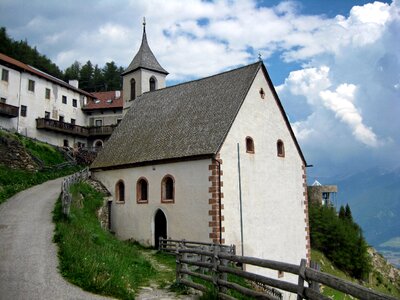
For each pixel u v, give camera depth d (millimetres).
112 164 30484
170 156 26000
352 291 6816
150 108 33219
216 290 11531
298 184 29156
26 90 50781
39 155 41375
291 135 29328
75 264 13609
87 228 20516
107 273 12742
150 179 27578
